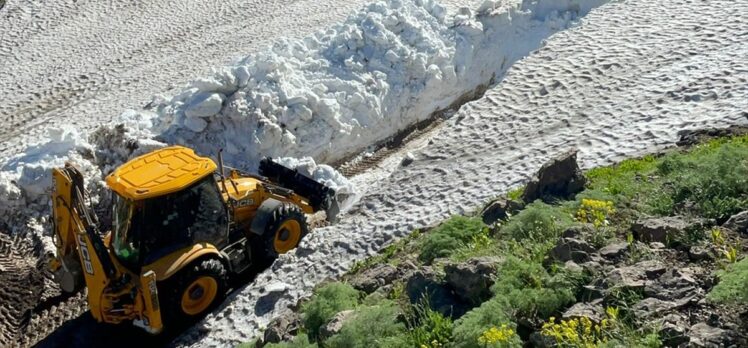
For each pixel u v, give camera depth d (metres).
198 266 16.02
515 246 13.00
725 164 13.51
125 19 34.78
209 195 16.36
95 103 27.97
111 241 15.91
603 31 24.58
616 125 18.62
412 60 24.95
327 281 15.59
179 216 15.94
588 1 27.88
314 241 17.16
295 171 19.56
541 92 21.69
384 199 18.47
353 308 13.19
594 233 12.79
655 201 13.64
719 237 11.87
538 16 28.19
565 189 14.87
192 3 35.94
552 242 12.79
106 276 15.31
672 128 17.53
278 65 23.17
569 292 11.30
